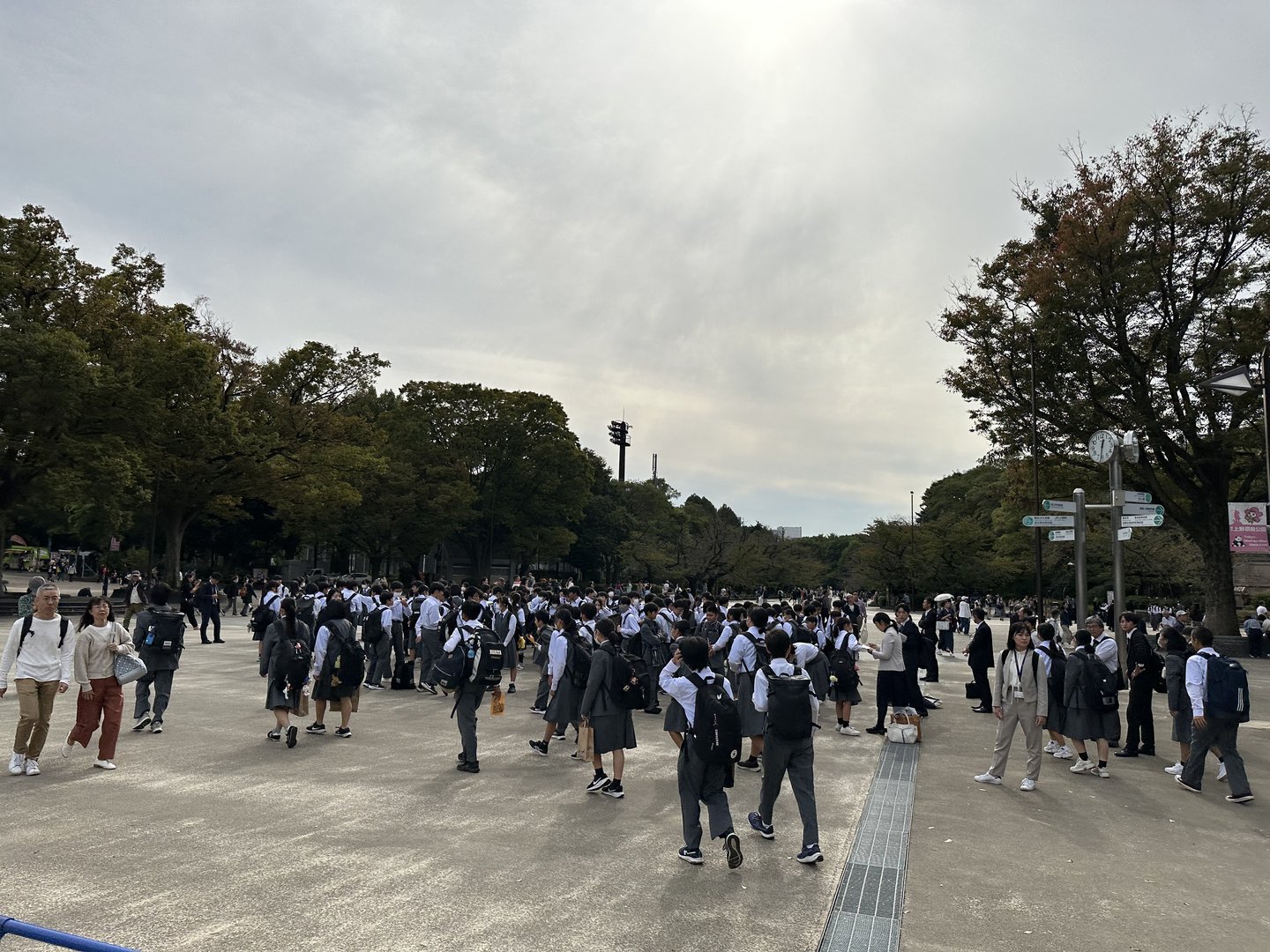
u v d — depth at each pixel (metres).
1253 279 27.02
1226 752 8.62
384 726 11.34
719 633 13.99
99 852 5.82
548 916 4.95
